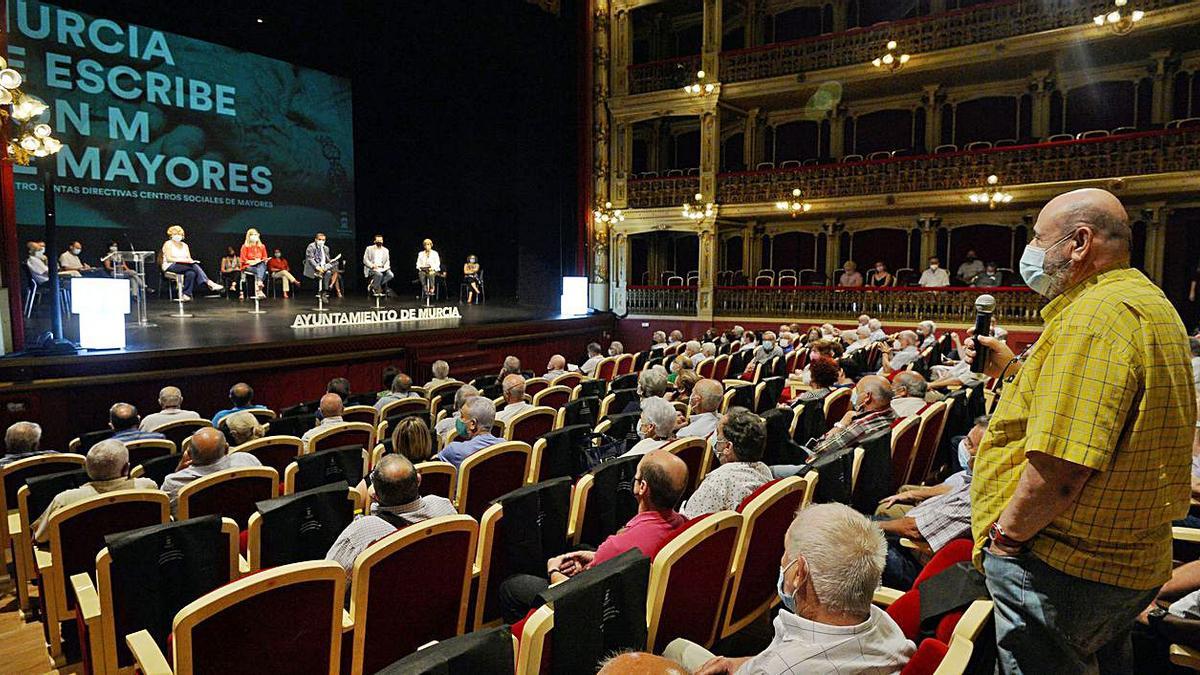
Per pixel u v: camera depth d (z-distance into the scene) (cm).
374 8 1698
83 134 1487
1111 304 172
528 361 1503
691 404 528
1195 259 1454
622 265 1938
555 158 1936
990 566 191
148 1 1546
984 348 299
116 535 274
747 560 295
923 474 527
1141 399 168
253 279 1770
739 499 335
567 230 1953
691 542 242
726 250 2073
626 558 224
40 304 1327
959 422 577
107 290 892
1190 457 178
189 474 403
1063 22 1428
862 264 1878
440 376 890
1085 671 183
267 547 328
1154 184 1337
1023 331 1440
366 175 2112
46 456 479
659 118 2034
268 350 1015
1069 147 1427
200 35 1658
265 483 402
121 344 902
